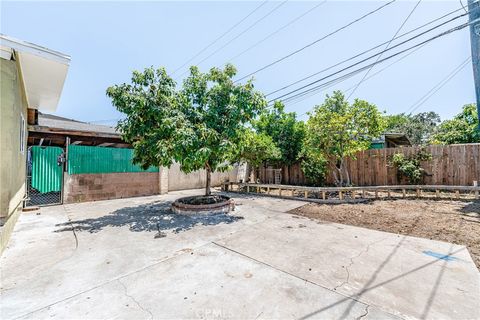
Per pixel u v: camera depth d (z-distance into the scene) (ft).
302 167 32.94
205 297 6.95
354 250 10.53
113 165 27.71
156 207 21.89
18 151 14.93
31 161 22.31
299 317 5.95
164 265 9.31
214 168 21.15
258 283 7.74
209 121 18.40
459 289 7.12
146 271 8.79
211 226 15.07
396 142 46.16
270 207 21.06
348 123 25.20
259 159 30.12
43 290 7.48
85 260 9.91
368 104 25.16
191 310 6.32
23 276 8.50
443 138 38.55
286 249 10.83
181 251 10.80
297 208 20.40
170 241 12.26
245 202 23.81
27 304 6.70
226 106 18.67
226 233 13.55
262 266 9.06
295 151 35.42
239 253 10.44
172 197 28.71
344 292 7.09
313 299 6.74
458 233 12.54
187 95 19.72
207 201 20.30
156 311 6.30
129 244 11.86
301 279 7.97
